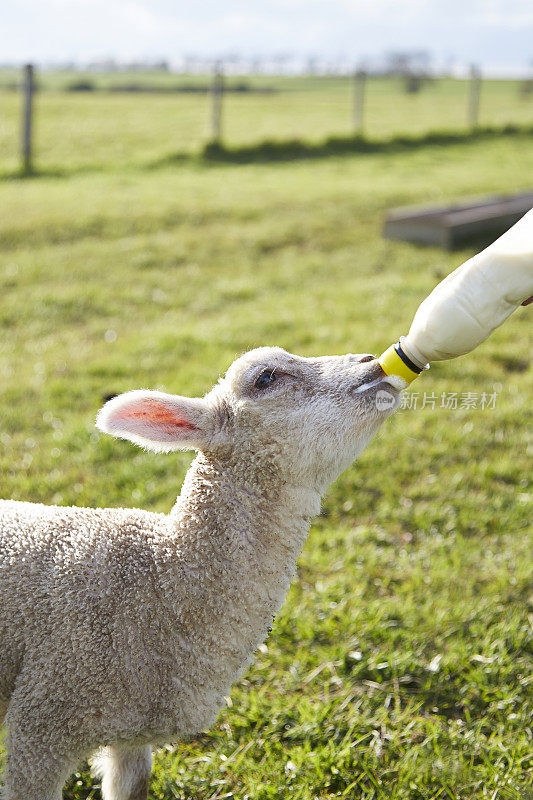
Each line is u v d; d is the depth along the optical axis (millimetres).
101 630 2496
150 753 2896
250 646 2658
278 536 2637
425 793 3002
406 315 7629
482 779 3053
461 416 5742
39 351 6699
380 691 3484
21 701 2504
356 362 2646
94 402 5742
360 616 3834
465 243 10648
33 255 9289
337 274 9266
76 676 2471
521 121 26500
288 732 3238
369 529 4555
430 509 4707
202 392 5777
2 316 7418
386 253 10125
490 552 4355
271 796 2963
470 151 19688
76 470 4914
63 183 13656
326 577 4152
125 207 11539
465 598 4004
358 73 22578
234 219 11422
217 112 19391
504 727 3307
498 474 5094
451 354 2469
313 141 18906
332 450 2578
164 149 17781
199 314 7828
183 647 2555
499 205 11812
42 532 2662
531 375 6434
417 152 19109
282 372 2635
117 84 44375
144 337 6988
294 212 11906
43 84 42062
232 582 2584
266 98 33906
